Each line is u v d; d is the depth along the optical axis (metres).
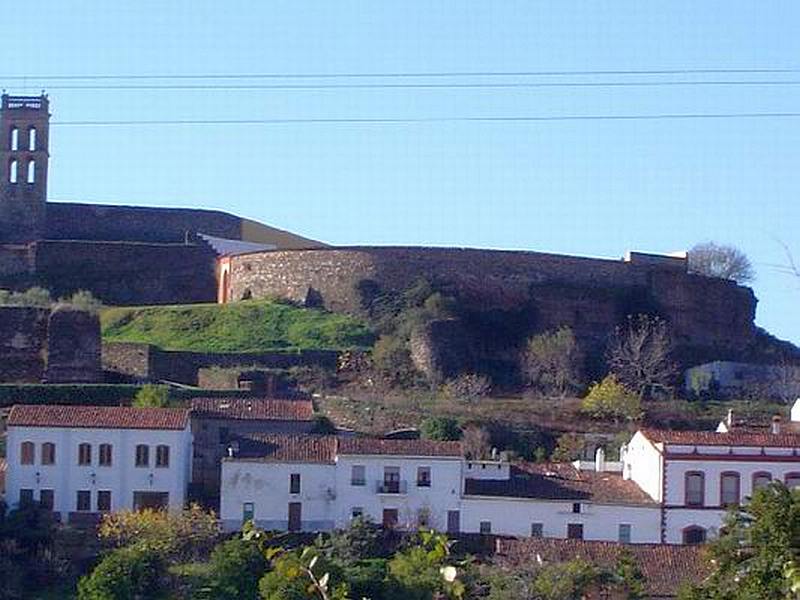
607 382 169.88
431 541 47.41
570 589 101.12
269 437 137.12
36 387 155.38
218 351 182.00
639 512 132.50
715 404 175.88
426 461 132.75
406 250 195.62
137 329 192.00
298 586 88.31
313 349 182.88
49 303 189.25
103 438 134.25
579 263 199.12
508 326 193.00
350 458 132.50
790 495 61.00
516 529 131.75
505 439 157.50
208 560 118.62
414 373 181.75
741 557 61.28
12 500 132.88
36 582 120.06
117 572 110.75
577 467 141.50
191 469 140.50
